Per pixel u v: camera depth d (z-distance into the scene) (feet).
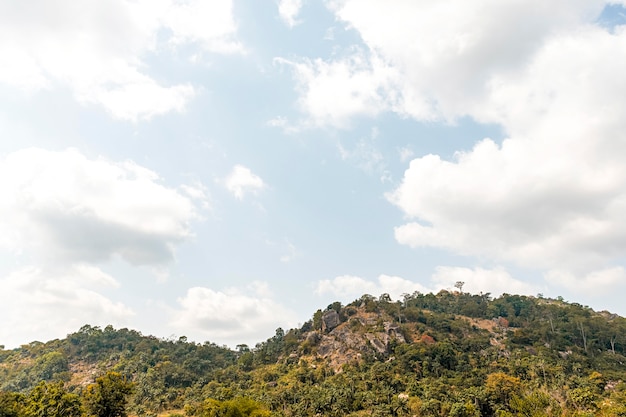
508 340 532.73
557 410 296.92
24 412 200.95
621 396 330.54
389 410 325.83
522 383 357.82
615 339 546.67
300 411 330.34
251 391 399.24
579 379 379.35
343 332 538.06
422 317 593.42
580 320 572.92
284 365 490.90
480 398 336.08
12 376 543.80
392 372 421.18
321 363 485.56
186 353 601.21
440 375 420.36
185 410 353.72
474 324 624.18
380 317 574.97
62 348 606.96
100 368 535.60
